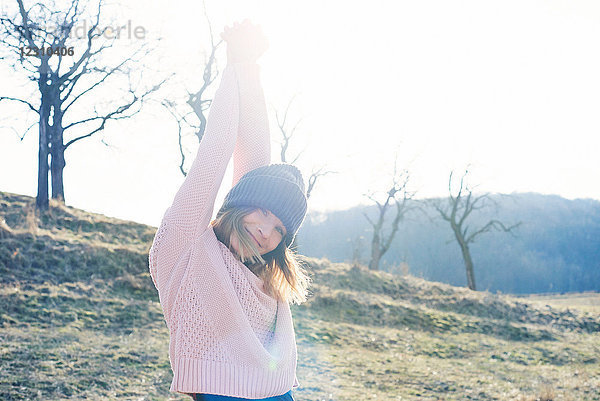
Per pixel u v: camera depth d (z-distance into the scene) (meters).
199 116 28.19
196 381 1.65
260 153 2.01
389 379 12.08
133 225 25.44
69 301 14.43
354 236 91.44
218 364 1.66
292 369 1.86
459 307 25.12
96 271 17.78
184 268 1.72
